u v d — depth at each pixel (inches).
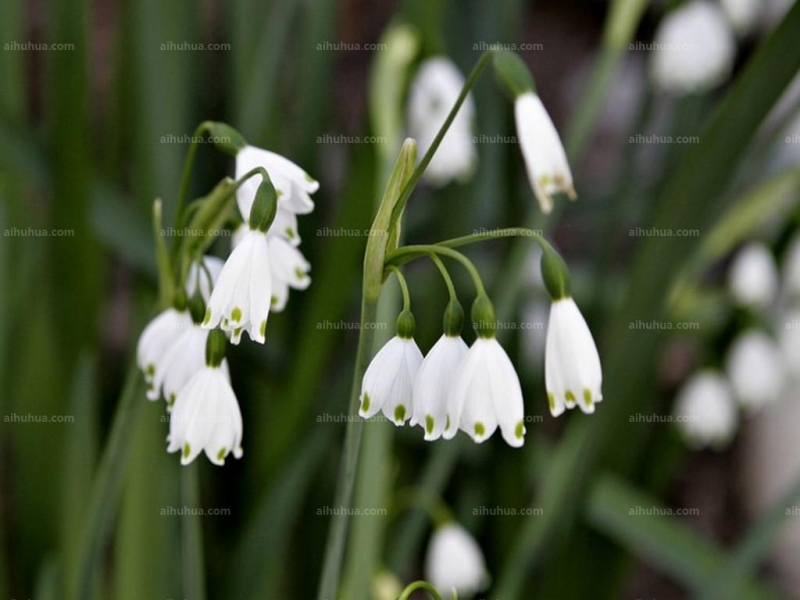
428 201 26.9
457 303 13.6
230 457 24.1
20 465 24.1
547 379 13.6
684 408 26.3
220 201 14.5
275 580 23.5
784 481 33.4
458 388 13.4
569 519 22.0
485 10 24.8
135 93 23.6
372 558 17.9
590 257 34.3
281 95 27.5
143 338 14.9
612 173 34.9
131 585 21.0
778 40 17.4
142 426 20.8
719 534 34.2
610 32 21.4
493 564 25.4
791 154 29.9
